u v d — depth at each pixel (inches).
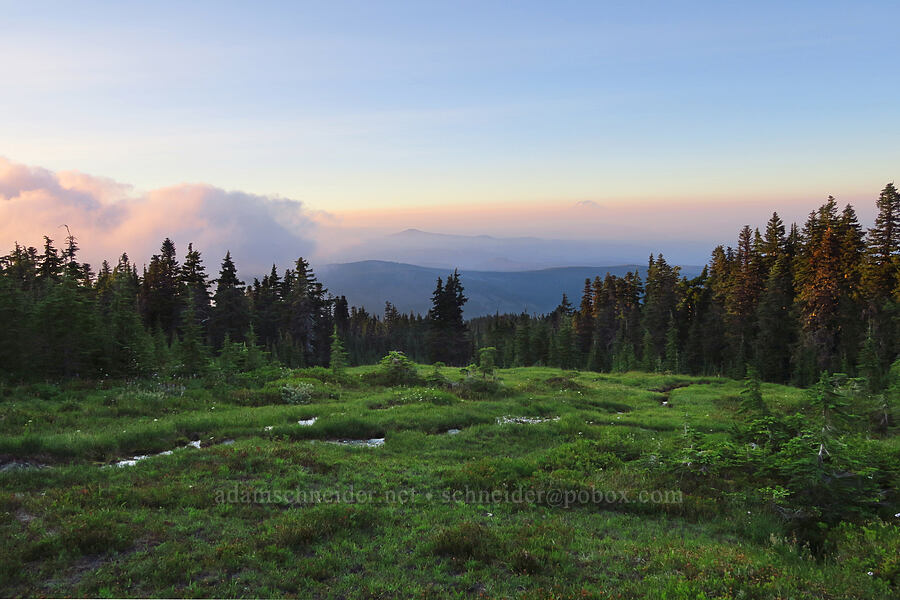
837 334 2039.9
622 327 3255.4
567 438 786.2
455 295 3110.2
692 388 1533.0
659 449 669.3
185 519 414.9
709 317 2669.8
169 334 2459.4
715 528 454.9
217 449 635.5
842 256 2041.1
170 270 2578.7
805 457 489.4
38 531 367.2
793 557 383.9
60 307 1048.2
